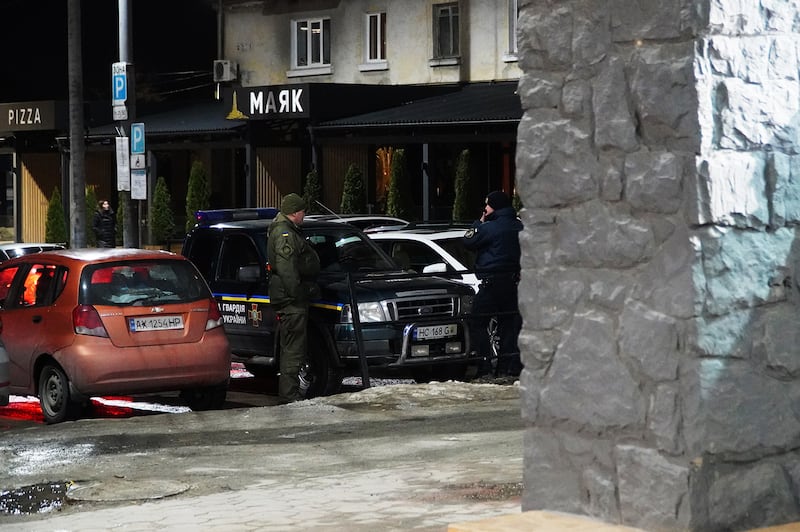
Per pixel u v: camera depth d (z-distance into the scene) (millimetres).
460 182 52000
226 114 57000
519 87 8711
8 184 75500
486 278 23469
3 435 17578
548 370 8617
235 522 11242
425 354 22859
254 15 63156
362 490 12578
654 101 7891
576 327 8414
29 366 21266
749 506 7914
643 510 8008
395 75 58375
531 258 8672
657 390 7922
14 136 70625
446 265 26406
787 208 7965
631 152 8062
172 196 68625
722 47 7758
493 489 12258
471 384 20734
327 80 60719
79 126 50688
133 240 48406
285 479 13750
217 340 21516
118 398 24219
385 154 58125
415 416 18125
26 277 21781
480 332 23484
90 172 69875
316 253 22625
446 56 56469
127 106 47750
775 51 7941
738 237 7820
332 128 54094
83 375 20469
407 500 11891
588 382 8344
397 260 27188
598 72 8250
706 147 7738
